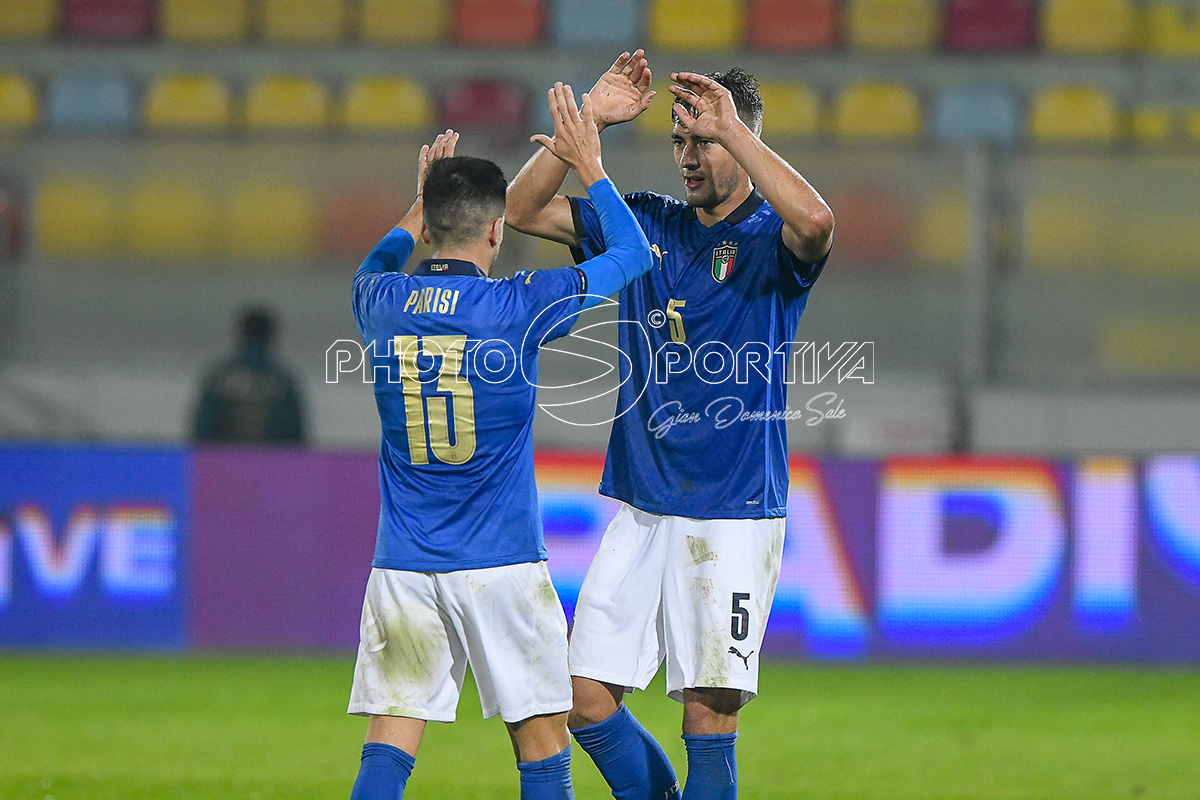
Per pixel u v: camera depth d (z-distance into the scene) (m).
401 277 11.69
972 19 40.50
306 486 27.53
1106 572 26.88
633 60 12.40
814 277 12.09
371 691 11.39
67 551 27.05
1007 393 29.97
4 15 40.12
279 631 27.38
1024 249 30.83
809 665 26.92
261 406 29.22
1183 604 26.77
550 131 29.83
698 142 12.08
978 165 30.73
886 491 27.16
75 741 19.44
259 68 39.44
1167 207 30.64
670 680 12.13
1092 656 26.83
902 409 29.94
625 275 11.72
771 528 12.19
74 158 32.16
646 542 12.23
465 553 11.23
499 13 40.88
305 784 16.83
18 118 39.00
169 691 23.47
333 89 39.22
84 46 39.25
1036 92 38.97
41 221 32.19
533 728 11.52
